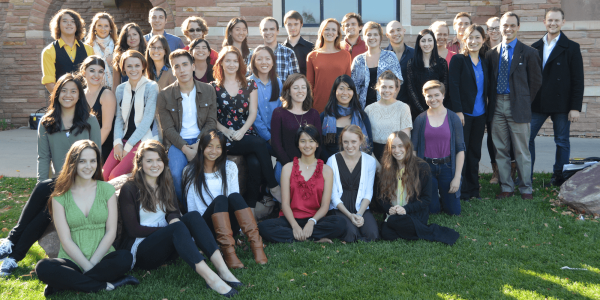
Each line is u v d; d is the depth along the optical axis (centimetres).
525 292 283
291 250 353
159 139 420
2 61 998
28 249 330
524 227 399
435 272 312
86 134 365
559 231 389
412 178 391
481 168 616
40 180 355
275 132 430
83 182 308
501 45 486
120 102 413
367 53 502
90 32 523
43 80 490
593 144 759
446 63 489
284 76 516
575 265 322
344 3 880
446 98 498
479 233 389
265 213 445
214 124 414
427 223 411
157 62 464
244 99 427
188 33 545
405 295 281
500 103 486
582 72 499
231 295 283
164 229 309
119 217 332
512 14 476
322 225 372
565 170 509
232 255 321
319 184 386
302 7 880
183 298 281
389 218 377
